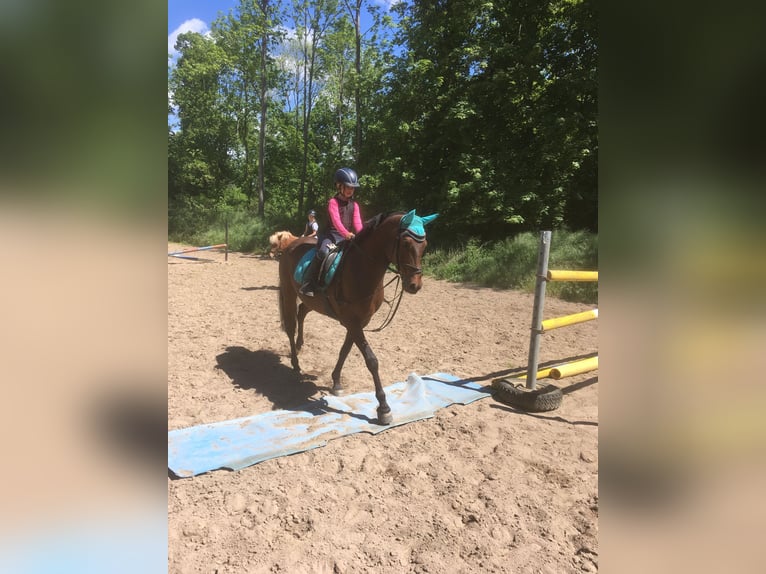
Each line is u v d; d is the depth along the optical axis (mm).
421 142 17922
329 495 3152
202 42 28359
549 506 3082
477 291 11836
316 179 27594
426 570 2488
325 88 27766
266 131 31062
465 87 16750
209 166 30516
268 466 3484
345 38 25047
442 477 3402
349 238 4340
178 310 8820
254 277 13555
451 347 6852
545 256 4602
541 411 4594
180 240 25859
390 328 7957
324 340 7070
